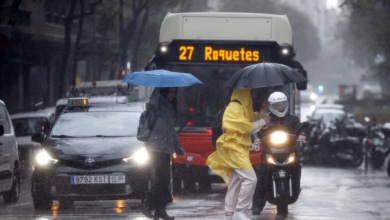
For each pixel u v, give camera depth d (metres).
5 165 34.91
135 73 25.27
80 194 30.48
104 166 30.56
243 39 38.31
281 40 38.34
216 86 38.22
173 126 25.05
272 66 24.28
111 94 61.50
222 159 23.44
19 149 54.31
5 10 56.00
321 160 64.06
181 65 38.22
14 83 86.31
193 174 38.19
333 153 63.75
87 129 33.19
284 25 38.41
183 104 38.31
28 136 56.44
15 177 36.75
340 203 33.16
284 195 27.20
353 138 63.59
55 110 58.22
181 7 102.12
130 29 88.38
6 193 36.31
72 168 30.53
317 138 63.88
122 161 30.67
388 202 33.56
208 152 38.16
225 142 23.30
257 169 30.28
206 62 38.16
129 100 55.59
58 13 98.31
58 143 31.61
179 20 38.41
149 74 24.94
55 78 102.12
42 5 91.62
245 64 38.16
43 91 96.62
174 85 24.73
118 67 88.12
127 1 91.38
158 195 24.80
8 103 85.62
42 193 30.66
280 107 27.28
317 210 30.02
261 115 23.77
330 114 92.31
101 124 33.44
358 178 51.00
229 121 23.19
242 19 38.41
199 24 38.41
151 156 24.81
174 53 38.28
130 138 32.16
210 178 38.28
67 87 105.81
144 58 98.94
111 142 31.52
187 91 38.28
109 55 88.00
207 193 39.75
